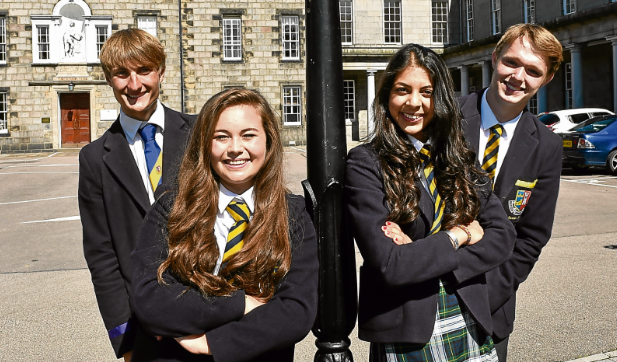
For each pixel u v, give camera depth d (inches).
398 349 75.6
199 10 973.8
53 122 950.4
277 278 67.2
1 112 948.6
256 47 993.5
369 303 78.0
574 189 438.6
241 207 69.7
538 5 917.8
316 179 78.0
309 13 78.4
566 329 154.3
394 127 78.7
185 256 64.4
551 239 274.2
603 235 278.4
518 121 91.4
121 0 952.9
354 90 1104.2
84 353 145.7
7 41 936.9
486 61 963.3
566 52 871.1
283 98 1008.2
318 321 78.1
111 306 84.8
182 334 62.7
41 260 254.7
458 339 74.9
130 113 89.0
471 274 73.1
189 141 70.9
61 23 944.3
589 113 611.2
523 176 88.0
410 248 70.8
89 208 87.0
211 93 984.9
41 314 177.2
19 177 587.5
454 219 75.0
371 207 74.2
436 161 78.7
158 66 88.7
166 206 69.3
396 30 1109.7
